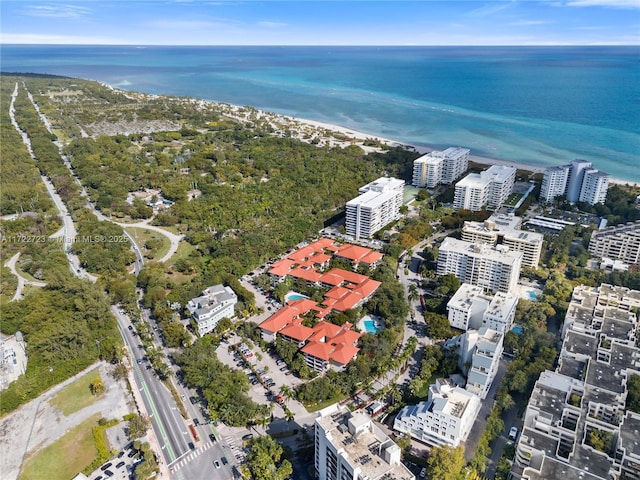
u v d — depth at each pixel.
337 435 187.62
